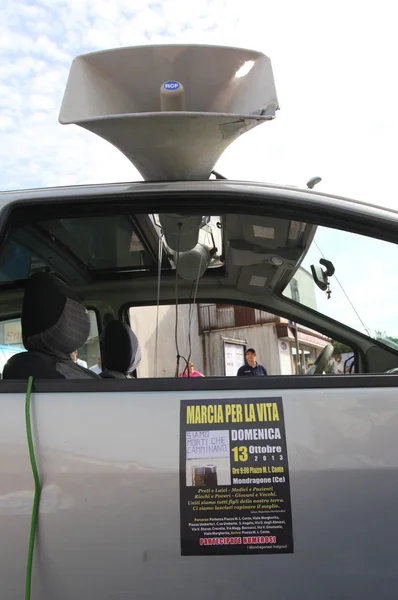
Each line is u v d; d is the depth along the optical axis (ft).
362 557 4.04
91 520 4.11
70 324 5.87
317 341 9.36
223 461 4.24
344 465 4.20
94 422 4.35
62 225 7.26
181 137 4.99
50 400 4.46
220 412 4.38
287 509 4.14
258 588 4.02
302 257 8.21
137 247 8.54
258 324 10.73
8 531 4.12
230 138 5.13
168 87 4.93
